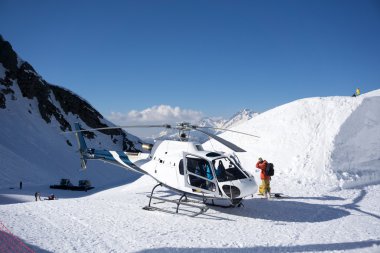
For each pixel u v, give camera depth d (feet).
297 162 63.52
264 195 41.47
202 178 30.48
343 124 71.20
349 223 28.76
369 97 80.48
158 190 46.09
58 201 36.68
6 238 22.61
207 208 31.55
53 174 241.96
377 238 24.06
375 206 36.19
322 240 23.58
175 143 35.19
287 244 22.62
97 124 421.59
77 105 417.90
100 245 22.02
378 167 59.47
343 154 62.69
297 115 82.48
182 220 29.50
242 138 84.79
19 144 271.69
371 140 66.59
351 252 20.99
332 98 86.28
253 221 29.40
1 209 31.83
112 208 33.55
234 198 29.73
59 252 20.47
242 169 32.09
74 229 25.71
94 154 51.24
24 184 198.18
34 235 23.68
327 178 55.11
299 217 31.04
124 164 41.39
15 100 335.06
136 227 26.78
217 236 24.50
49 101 371.35
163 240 23.35
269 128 83.46
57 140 325.62
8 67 358.43
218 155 31.89
